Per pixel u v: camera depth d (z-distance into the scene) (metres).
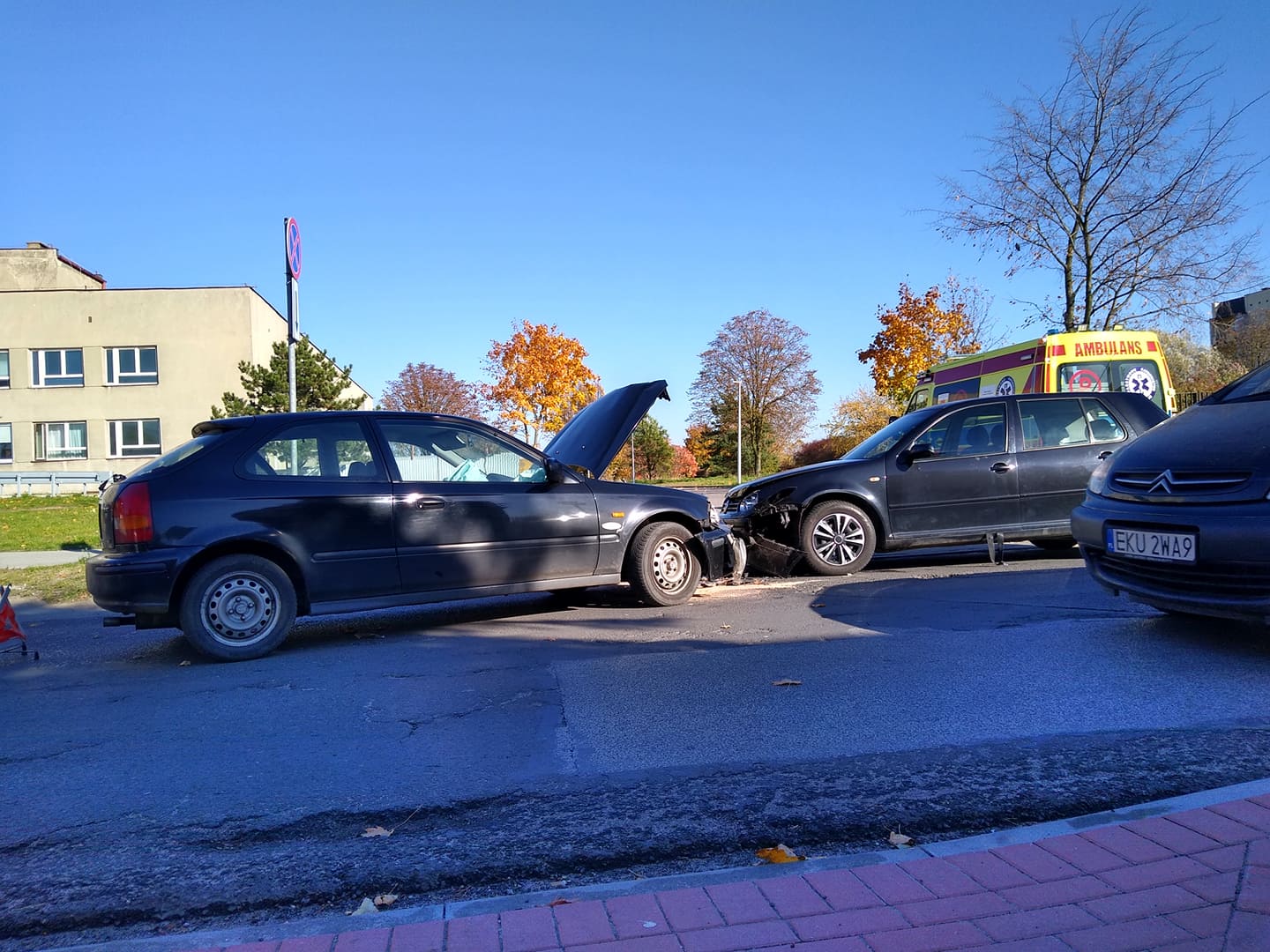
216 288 39.88
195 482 5.93
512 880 2.89
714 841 3.09
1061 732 4.00
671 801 3.42
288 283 11.50
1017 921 2.46
